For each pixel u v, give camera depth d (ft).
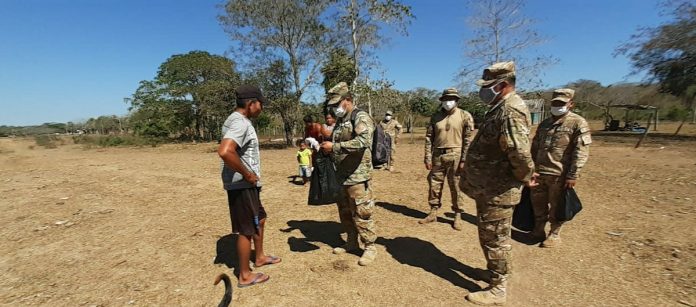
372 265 12.66
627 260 12.59
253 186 11.07
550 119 14.28
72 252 14.62
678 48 69.82
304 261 13.14
